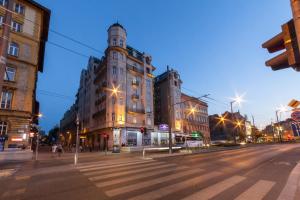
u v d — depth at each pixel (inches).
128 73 1643.7
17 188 267.9
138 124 1587.1
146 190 250.2
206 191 245.1
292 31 103.1
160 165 482.6
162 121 1991.9
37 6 986.1
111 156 839.1
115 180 309.1
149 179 315.6
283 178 323.9
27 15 954.1
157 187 264.7
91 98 1932.8
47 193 241.4
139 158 674.2
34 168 468.4
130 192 241.4
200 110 2410.2
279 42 113.5
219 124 2974.9
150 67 1870.1
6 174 380.8
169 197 221.3
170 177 331.6
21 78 882.8
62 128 3774.6
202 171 392.5
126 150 1253.7
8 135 791.1
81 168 445.1
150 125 1700.3
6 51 320.5
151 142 1628.9
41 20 1017.5
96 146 1679.4
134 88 1667.1
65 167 466.9
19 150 781.9
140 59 1811.0
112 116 1464.1
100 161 601.6
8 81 841.5
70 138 2837.1
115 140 1414.9
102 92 1699.1
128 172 382.9
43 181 309.4
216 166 463.8
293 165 470.9
